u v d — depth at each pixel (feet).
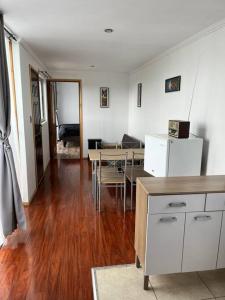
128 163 13.93
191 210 5.82
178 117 11.32
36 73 14.38
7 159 8.22
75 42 10.98
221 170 8.18
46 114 20.22
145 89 16.44
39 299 5.98
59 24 8.55
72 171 17.67
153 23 8.32
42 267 7.14
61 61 16.01
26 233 9.03
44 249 8.03
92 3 6.75
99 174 11.11
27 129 11.47
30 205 11.59
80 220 10.12
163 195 5.62
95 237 8.82
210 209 5.90
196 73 9.66
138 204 6.58
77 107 29.68
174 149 8.57
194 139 8.67
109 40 10.57
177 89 11.27
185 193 5.70
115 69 19.45
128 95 21.67
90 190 13.71
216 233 6.07
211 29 8.45
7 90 8.09
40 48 12.14
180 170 8.79
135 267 7.20
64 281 6.59
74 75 20.56
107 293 6.20
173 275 6.93
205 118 9.06
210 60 8.70
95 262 7.41
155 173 9.52
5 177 8.23
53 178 15.99
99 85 21.09
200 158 8.87
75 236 8.87
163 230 5.82
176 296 6.16
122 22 8.30
